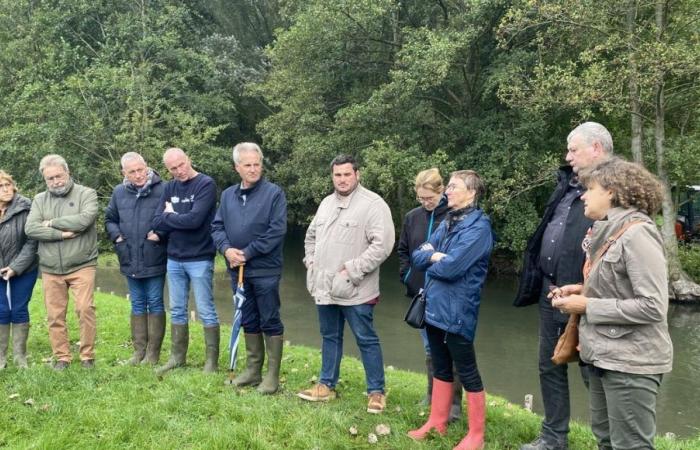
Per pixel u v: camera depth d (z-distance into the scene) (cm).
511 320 1217
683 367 906
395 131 1505
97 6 2228
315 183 1592
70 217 499
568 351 291
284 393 469
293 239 2806
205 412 419
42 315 768
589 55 1180
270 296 461
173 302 521
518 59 1358
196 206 491
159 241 527
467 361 367
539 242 357
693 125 1545
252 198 461
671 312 1269
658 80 1161
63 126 1888
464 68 1514
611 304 253
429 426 391
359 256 421
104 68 1984
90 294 519
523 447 363
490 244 365
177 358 527
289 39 1595
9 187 514
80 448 363
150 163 1942
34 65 2114
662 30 1241
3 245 513
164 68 2133
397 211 2072
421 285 444
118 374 499
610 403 260
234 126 2455
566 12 1208
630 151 1549
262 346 486
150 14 2216
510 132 1416
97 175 1991
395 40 1603
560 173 349
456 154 1529
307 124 1705
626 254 251
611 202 265
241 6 2528
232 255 450
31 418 404
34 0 2289
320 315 454
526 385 812
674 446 404
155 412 412
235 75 2248
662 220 1488
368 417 418
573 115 1438
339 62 1648
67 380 476
